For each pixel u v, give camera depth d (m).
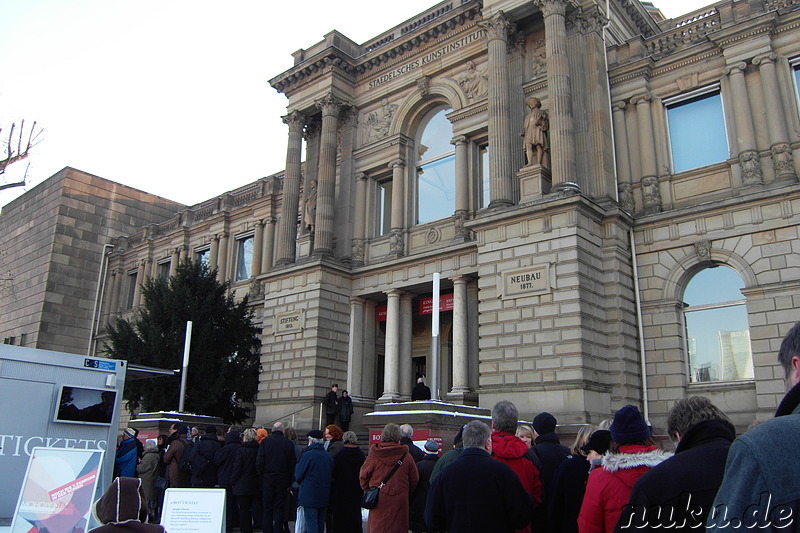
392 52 34.56
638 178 27.09
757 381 22.41
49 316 54.38
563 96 26.33
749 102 24.89
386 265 32.12
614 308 24.73
